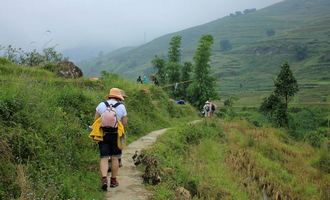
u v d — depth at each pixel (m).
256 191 14.83
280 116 42.97
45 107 10.22
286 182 18.34
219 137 22.09
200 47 48.09
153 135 17.20
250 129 29.50
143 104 21.70
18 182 7.19
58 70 22.19
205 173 13.03
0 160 7.54
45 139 9.12
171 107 28.05
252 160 18.92
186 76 51.72
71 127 10.82
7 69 18.61
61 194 7.43
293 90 45.81
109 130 8.53
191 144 17.48
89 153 10.40
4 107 8.81
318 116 44.00
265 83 191.25
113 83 21.47
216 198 11.17
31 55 24.69
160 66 52.50
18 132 8.48
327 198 17.55
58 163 8.73
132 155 12.48
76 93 13.88
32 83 11.37
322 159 24.14
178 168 11.34
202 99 47.53
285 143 30.09
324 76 176.75
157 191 8.90
